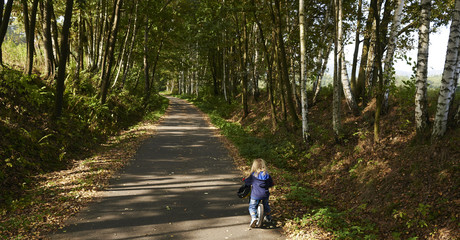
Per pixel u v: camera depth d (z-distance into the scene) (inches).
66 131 459.2
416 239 173.8
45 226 205.8
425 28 282.0
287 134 578.9
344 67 479.2
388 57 377.4
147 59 1233.4
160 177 340.8
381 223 211.2
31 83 509.0
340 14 406.0
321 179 356.5
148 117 917.2
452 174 210.7
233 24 978.7
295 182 345.4
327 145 434.0
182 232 204.7
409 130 321.4
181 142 574.2
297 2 676.7
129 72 1314.0
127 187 300.7
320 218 223.0
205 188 307.3
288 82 588.1
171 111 1201.4
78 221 217.6
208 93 1627.7
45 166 350.9
